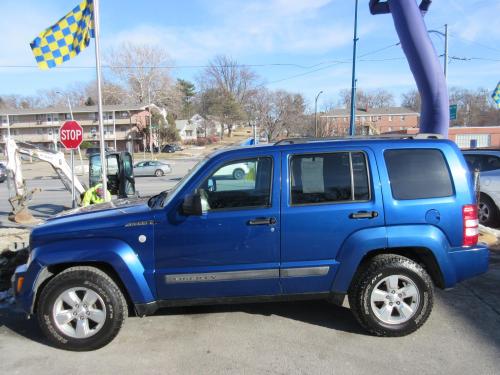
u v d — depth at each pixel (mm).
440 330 4059
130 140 71188
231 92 89188
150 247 3867
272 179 3908
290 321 4324
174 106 78000
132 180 14234
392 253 4082
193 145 80625
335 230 3871
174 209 3873
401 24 7414
